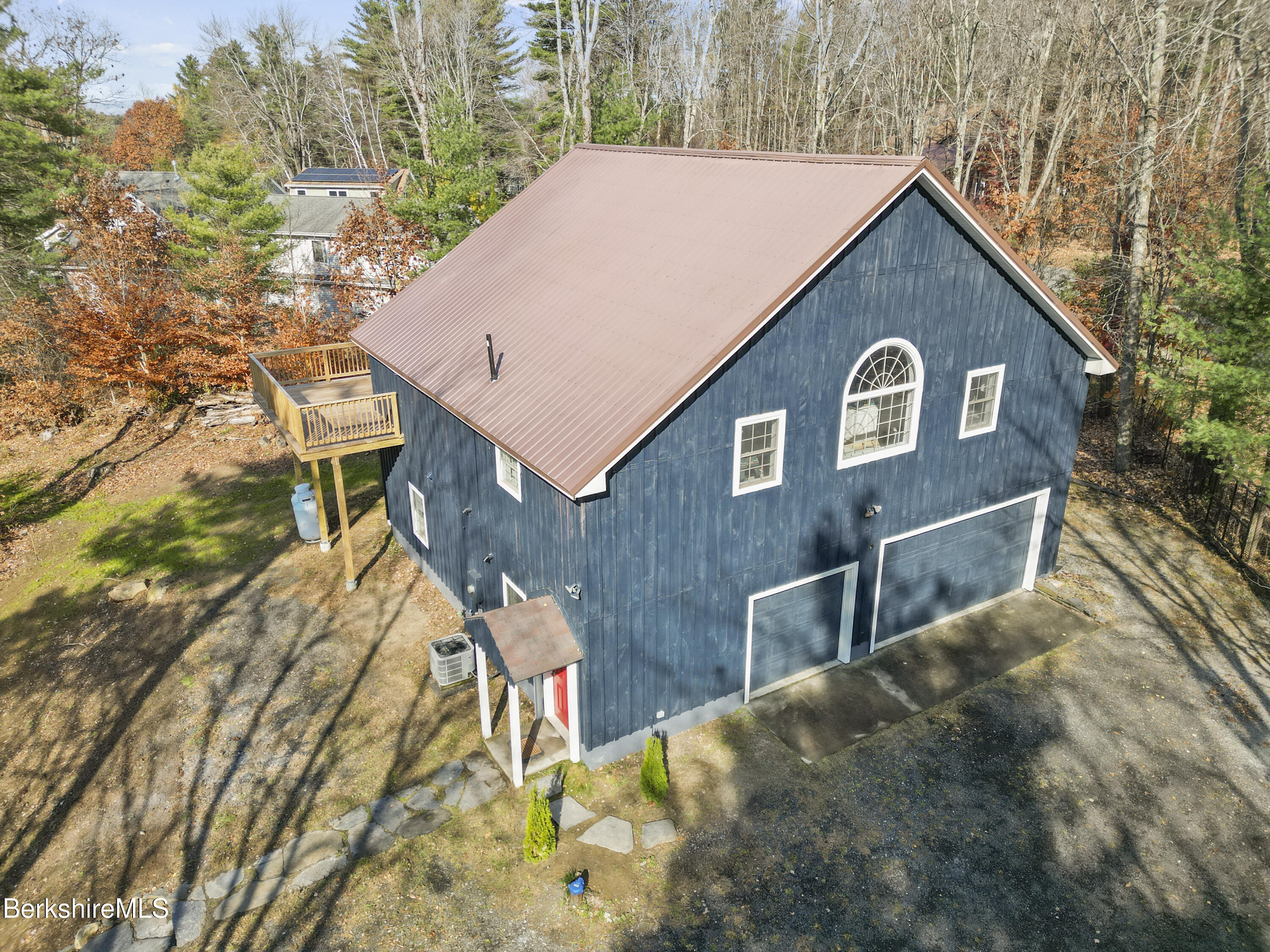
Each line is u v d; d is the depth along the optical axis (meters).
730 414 10.75
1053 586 16.19
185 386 27.97
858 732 12.19
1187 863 9.88
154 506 21.14
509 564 12.86
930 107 42.00
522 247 16.03
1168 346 21.88
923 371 12.66
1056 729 12.18
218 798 11.18
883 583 13.93
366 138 68.25
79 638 15.30
